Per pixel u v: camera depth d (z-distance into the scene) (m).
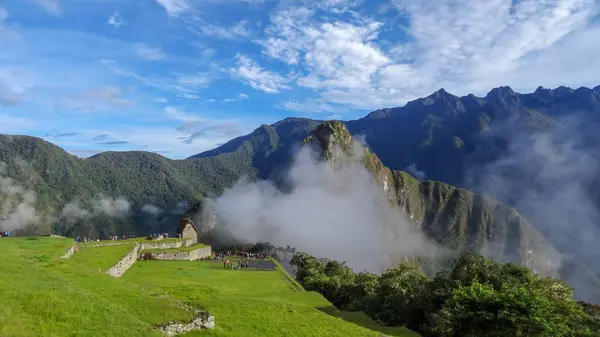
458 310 32.84
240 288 43.00
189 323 21.59
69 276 25.95
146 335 17.94
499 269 44.62
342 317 36.38
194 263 60.66
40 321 16.09
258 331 24.20
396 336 32.19
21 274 22.33
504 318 29.81
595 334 36.09
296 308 31.47
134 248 56.81
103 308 19.20
